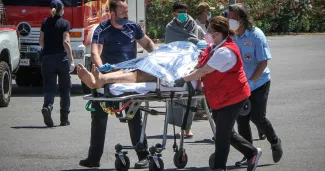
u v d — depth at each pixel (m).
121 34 14.47
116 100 12.87
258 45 14.30
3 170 14.59
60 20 20.08
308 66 35.19
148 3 53.47
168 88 13.30
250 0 57.59
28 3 26.72
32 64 26.81
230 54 12.50
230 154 16.11
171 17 53.41
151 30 53.50
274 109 22.47
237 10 14.12
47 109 19.72
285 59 38.78
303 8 59.31
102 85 12.99
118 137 18.09
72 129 19.50
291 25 59.19
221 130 12.80
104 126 14.41
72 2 26.19
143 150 14.45
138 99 13.22
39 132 19.06
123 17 14.40
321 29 60.56
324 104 23.41
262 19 58.31
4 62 23.36
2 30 23.45
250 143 13.74
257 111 14.55
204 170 14.45
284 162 15.18
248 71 14.51
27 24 26.66
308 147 16.72
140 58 13.70
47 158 15.77
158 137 18.16
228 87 12.65
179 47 14.10
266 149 16.67
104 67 13.30
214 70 12.59
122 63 13.64
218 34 12.62
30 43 26.70
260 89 14.56
